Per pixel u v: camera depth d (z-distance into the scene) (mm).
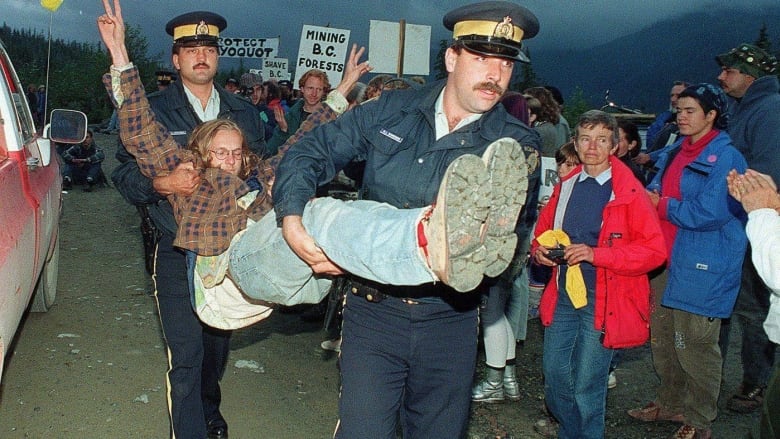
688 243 3984
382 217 2135
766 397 2082
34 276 3967
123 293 6684
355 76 3607
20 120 4246
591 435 3584
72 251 8297
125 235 9352
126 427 4090
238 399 4582
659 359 4500
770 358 4699
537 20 2379
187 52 3502
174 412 3324
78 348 5230
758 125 4523
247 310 3000
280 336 5820
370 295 2459
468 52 2344
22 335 5438
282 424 4281
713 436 4398
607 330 3393
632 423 4562
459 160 1852
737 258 3916
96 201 12008
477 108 2383
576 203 3609
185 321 3324
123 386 4629
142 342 5445
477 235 1926
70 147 13273
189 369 3340
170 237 3305
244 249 2705
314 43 10047
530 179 2527
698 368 4074
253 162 3311
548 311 3633
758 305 4617
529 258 4410
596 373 3512
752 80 4922
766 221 2678
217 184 2977
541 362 5559
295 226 2320
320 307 6129
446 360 2490
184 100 3549
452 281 1949
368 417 2449
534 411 4660
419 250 1991
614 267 3326
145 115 3141
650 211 3389
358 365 2482
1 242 2805
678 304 4012
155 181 3043
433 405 2547
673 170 4152
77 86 27484
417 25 7996
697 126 3951
